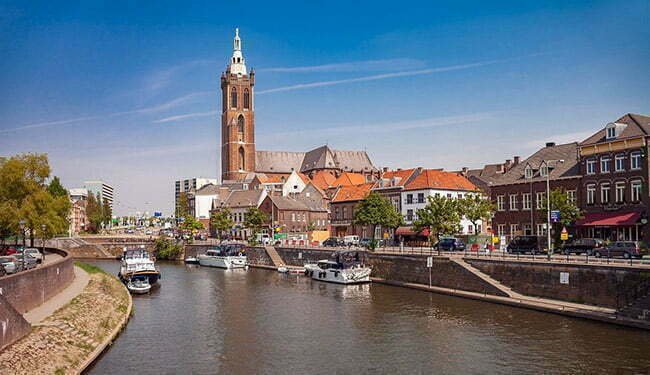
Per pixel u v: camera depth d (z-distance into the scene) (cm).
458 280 6012
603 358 3453
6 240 11100
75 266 7069
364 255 7612
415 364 3541
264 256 9825
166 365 3562
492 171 14325
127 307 5228
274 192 14862
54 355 3141
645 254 5475
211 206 17062
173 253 12019
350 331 4428
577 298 4819
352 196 11606
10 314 2969
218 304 5747
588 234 6919
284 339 4216
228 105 19238
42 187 8025
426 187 9638
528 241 6588
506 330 4234
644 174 6344
